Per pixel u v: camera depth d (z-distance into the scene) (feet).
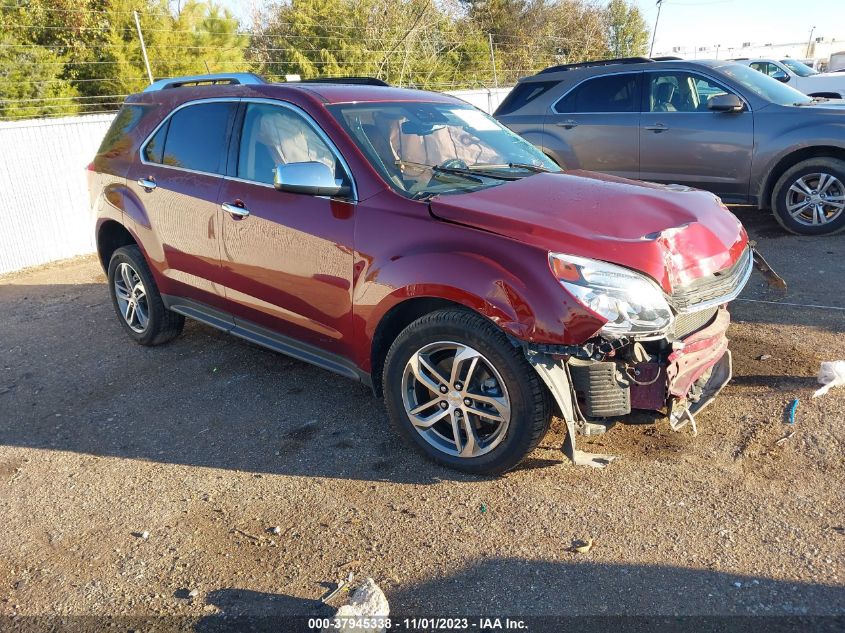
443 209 10.61
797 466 10.60
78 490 11.27
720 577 8.51
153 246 15.52
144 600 8.71
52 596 8.89
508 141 14.58
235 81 14.75
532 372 9.86
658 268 9.68
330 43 74.28
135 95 17.06
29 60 53.36
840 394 12.48
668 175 25.79
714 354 11.10
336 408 13.52
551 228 9.96
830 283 18.40
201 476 11.44
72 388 15.28
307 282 12.15
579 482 10.58
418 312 11.31
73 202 28.43
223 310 14.44
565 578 8.67
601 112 26.81
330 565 9.16
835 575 8.39
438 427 11.38
